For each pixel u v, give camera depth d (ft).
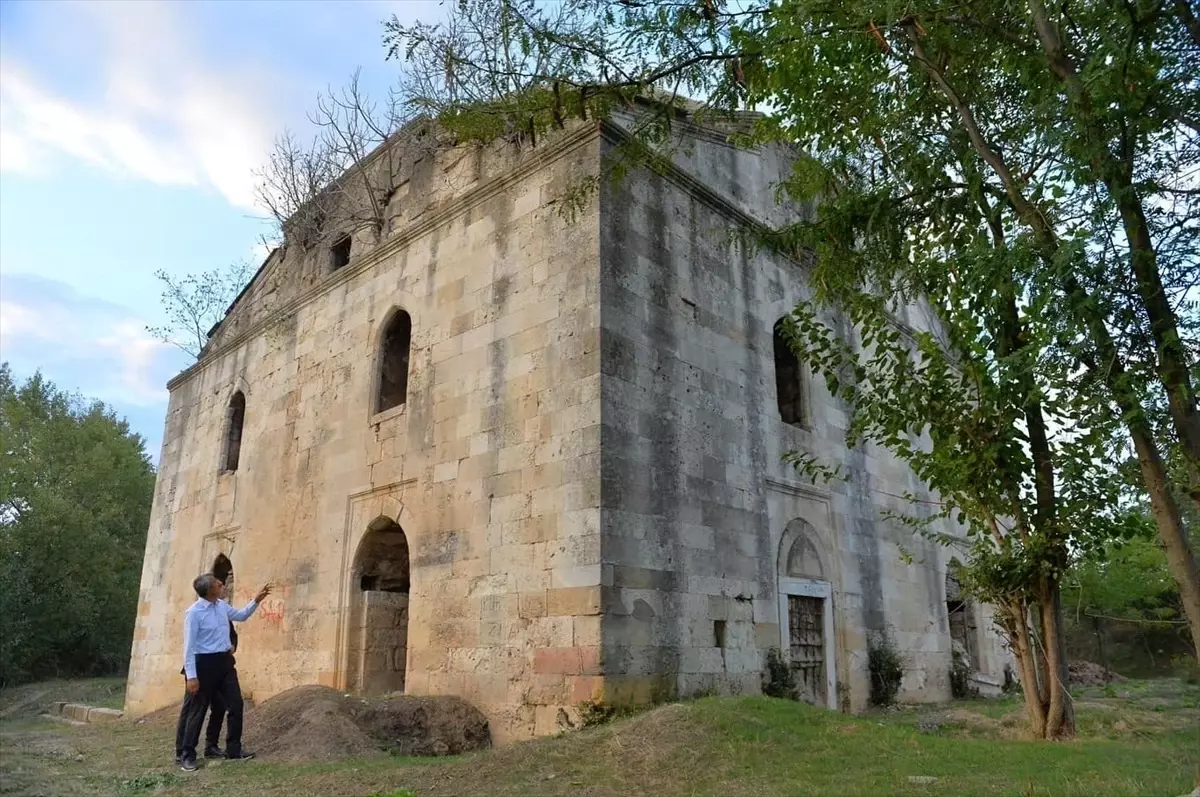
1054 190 22.77
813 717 30.01
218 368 67.62
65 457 110.93
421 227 49.42
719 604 39.01
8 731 47.91
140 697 64.54
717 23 29.25
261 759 30.30
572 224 39.83
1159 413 23.24
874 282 50.72
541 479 37.24
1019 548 31.09
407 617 47.88
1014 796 20.65
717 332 43.91
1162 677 84.07
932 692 54.19
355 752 31.58
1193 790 19.70
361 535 46.91
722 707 29.60
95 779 27.84
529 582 36.32
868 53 30.81
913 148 31.94
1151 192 22.47
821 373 51.88
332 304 55.62
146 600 68.33
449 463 42.24
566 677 33.60
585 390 36.60
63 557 104.12
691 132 47.03
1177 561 21.59
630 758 25.82
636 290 39.42
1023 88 29.60
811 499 47.96
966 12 28.12
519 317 41.01
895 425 32.68
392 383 50.57
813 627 45.88
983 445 30.83
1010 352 28.76
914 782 22.44
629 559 34.99
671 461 38.55
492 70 37.19
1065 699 30.66
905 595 54.13
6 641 95.55
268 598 52.39
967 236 30.25
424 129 52.54
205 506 63.52
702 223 44.93
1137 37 21.91
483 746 35.55
